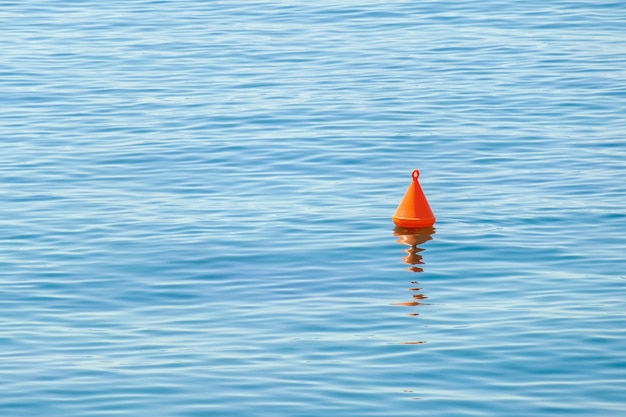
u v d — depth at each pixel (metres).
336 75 84.69
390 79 83.31
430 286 47.59
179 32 99.81
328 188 61.22
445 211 57.44
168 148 68.38
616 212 56.59
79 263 50.50
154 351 41.09
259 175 63.47
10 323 43.84
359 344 41.50
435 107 76.06
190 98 79.25
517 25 99.75
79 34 99.50
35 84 83.56
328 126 72.12
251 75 85.25
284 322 43.75
